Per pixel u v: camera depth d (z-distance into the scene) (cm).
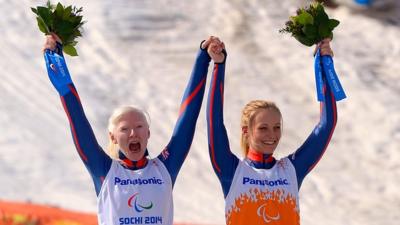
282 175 1446
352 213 4116
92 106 4981
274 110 1444
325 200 4262
